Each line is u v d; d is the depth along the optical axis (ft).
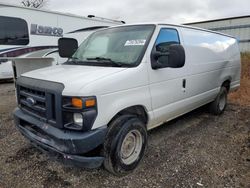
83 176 10.31
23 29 32.58
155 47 11.36
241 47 55.26
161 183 9.86
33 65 17.11
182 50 10.42
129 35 12.04
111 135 9.48
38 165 11.10
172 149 12.76
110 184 9.79
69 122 8.77
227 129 15.79
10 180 10.00
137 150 10.71
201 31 15.51
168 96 12.16
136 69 10.34
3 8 30.55
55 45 35.94
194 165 11.18
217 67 16.76
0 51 30.96
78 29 38.22
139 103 10.46
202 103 16.08
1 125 16.06
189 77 13.62
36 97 9.69
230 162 11.44
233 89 20.21
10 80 33.58
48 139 9.41
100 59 11.52
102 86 8.93
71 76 9.53
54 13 35.19
